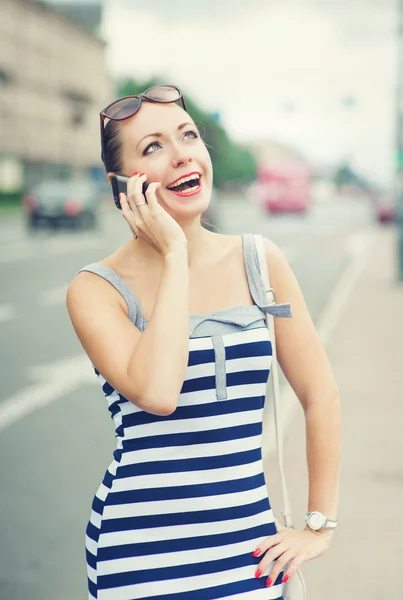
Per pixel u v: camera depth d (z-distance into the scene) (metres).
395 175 16.31
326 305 13.20
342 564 4.19
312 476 2.22
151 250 2.14
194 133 2.17
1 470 5.73
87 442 6.37
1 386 8.12
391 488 5.20
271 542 2.06
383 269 18.86
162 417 2.03
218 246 2.22
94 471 5.73
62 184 30.03
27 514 4.96
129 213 2.11
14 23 58.22
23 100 60.22
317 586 3.95
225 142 107.19
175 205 2.12
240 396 2.06
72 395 7.80
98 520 2.06
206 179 2.18
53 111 63.91
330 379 2.25
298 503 4.87
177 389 1.95
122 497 2.03
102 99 69.31
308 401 2.24
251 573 2.04
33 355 9.62
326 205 86.50
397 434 6.29
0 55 57.09
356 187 110.62
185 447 2.03
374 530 4.59
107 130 2.17
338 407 2.25
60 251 22.98
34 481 5.52
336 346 9.79
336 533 4.57
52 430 6.68
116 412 2.12
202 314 2.10
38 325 11.70
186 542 2.01
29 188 61.88
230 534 2.03
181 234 2.04
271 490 5.07
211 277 2.19
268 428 6.33
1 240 26.61
